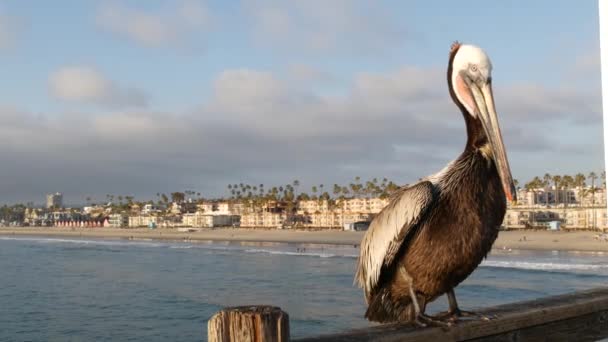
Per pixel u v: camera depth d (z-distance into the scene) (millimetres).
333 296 34781
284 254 74625
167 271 52125
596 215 103125
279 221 152250
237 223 171750
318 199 153875
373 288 3137
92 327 26422
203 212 185750
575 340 3172
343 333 2475
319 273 48625
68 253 79875
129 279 45688
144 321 27750
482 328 2764
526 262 56188
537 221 112000
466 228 2863
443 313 2951
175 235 136625
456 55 3045
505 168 2771
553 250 71312
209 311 30281
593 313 3275
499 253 68312
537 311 2961
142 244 106438
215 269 53781
